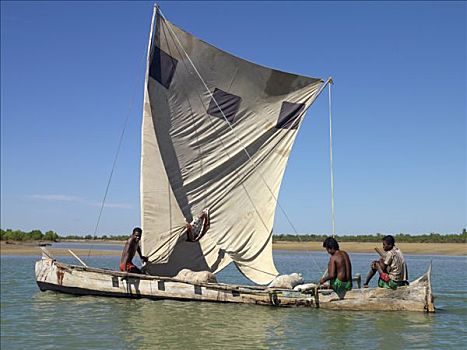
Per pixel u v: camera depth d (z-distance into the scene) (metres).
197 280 19.00
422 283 16.84
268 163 21.86
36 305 18.42
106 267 43.22
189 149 21.03
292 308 17.45
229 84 21.52
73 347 12.77
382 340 13.23
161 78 20.67
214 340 13.27
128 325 15.03
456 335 13.75
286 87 21.91
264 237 21.30
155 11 20.53
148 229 20.31
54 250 74.25
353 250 79.56
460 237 90.81
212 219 21.05
